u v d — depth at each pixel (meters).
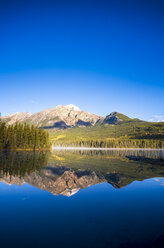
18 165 26.27
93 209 9.85
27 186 14.59
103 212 9.41
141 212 9.47
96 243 6.29
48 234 6.95
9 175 18.25
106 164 33.72
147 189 14.52
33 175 18.88
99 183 16.62
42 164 29.64
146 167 29.73
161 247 6.00
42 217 8.66
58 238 6.63
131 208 10.05
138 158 51.97
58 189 14.05
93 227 7.63
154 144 181.00
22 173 19.61
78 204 10.66
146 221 8.34
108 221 8.27
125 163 36.34
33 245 6.08
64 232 7.13
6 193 12.62
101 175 20.88
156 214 9.20
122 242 6.35
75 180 17.62
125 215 9.04
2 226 7.62
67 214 9.10
